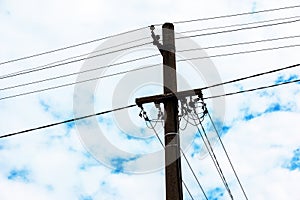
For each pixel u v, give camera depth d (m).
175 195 9.32
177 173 9.59
